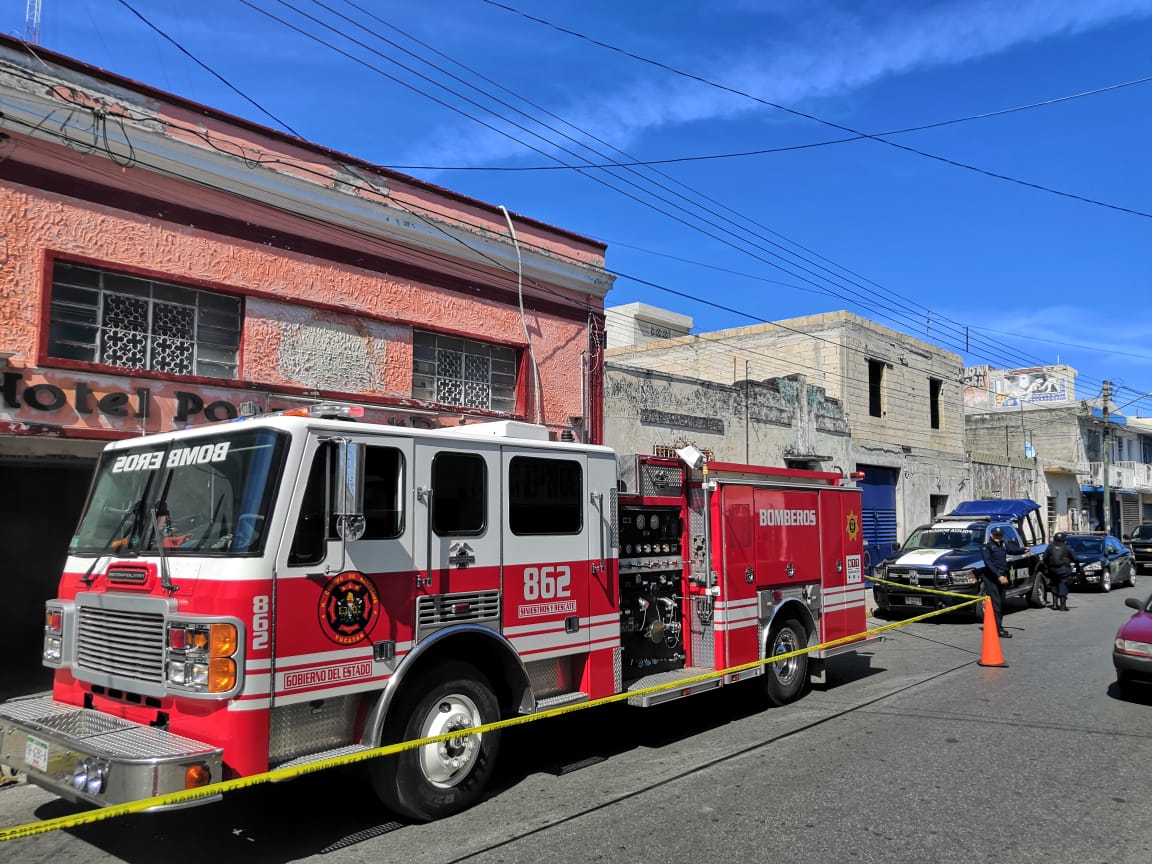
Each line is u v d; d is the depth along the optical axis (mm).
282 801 5832
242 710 4484
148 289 9500
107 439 8766
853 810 5418
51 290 8680
